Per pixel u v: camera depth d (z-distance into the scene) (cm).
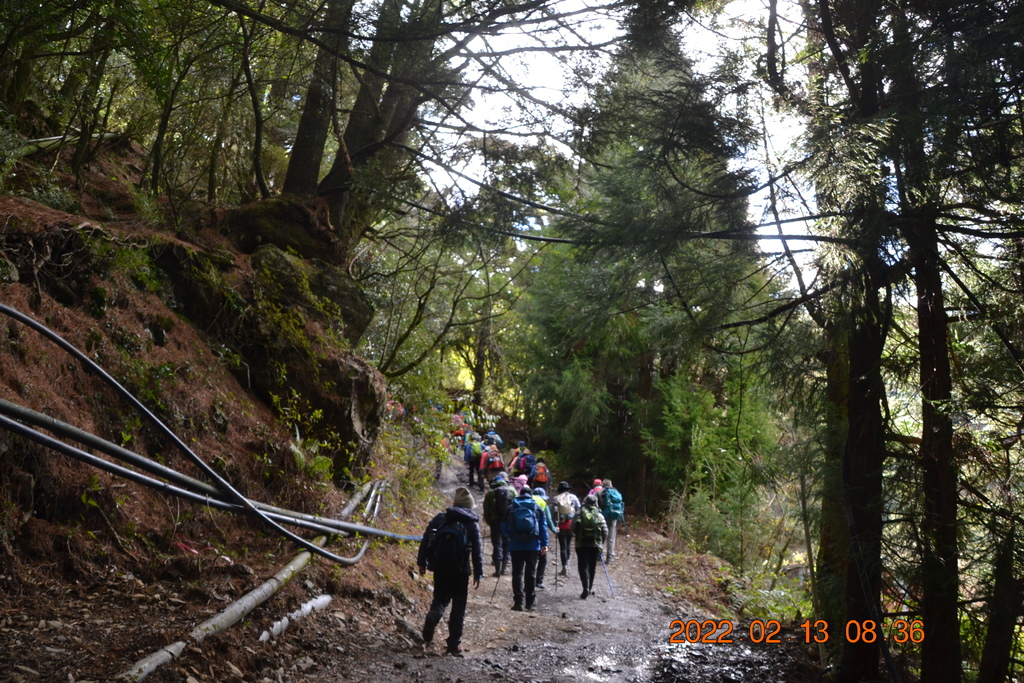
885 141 543
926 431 632
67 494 630
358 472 1093
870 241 543
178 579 654
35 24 800
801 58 708
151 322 849
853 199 535
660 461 2083
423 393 1583
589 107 775
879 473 646
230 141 1331
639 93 688
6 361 620
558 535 1384
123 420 724
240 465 827
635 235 633
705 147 628
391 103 1270
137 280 868
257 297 1010
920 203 558
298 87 1296
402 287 1583
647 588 1357
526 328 2488
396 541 1045
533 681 679
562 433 2489
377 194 869
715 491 1767
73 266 766
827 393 677
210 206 1160
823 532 787
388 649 702
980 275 616
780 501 837
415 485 1401
